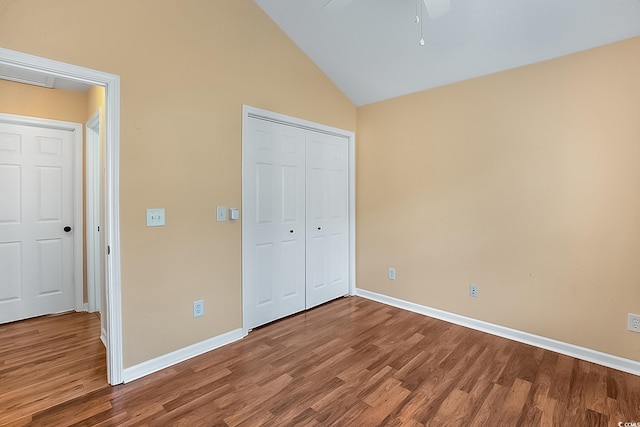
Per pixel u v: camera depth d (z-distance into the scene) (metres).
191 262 2.40
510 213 2.71
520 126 2.63
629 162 2.19
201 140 2.43
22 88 2.97
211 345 2.54
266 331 2.88
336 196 3.73
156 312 2.23
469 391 1.99
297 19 2.83
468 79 2.91
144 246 2.16
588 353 2.37
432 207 3.20
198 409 1.82
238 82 2.66
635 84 2.15
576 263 2.41
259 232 2.94
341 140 3.76
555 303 2.51
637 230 2.17
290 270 3.25
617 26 2.11
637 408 1.83
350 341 2.68
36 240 3.12
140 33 2.11
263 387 2.03
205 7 2.43
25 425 1.68
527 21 2.24
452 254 3.07
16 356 2.41
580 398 1.92
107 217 2.05
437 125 3.14
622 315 2.24
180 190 2.33
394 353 2.47
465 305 3.00
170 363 2.30
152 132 2.18
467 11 2.29
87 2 1.90
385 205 3.61
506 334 2.76
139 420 1.72
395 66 3.04
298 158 3.28
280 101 2.99
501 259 2.77
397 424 1.71
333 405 1.86
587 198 2.35
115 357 2.05
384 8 2.46
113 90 2.00
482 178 2.85
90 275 3.31
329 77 3.48
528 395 1.95
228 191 2.61
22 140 3.01
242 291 2.74
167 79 2.24
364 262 3.86
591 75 2.30
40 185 3.12
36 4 1.74
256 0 2.75
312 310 3.42
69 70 1.84
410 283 3.41
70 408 1.82
